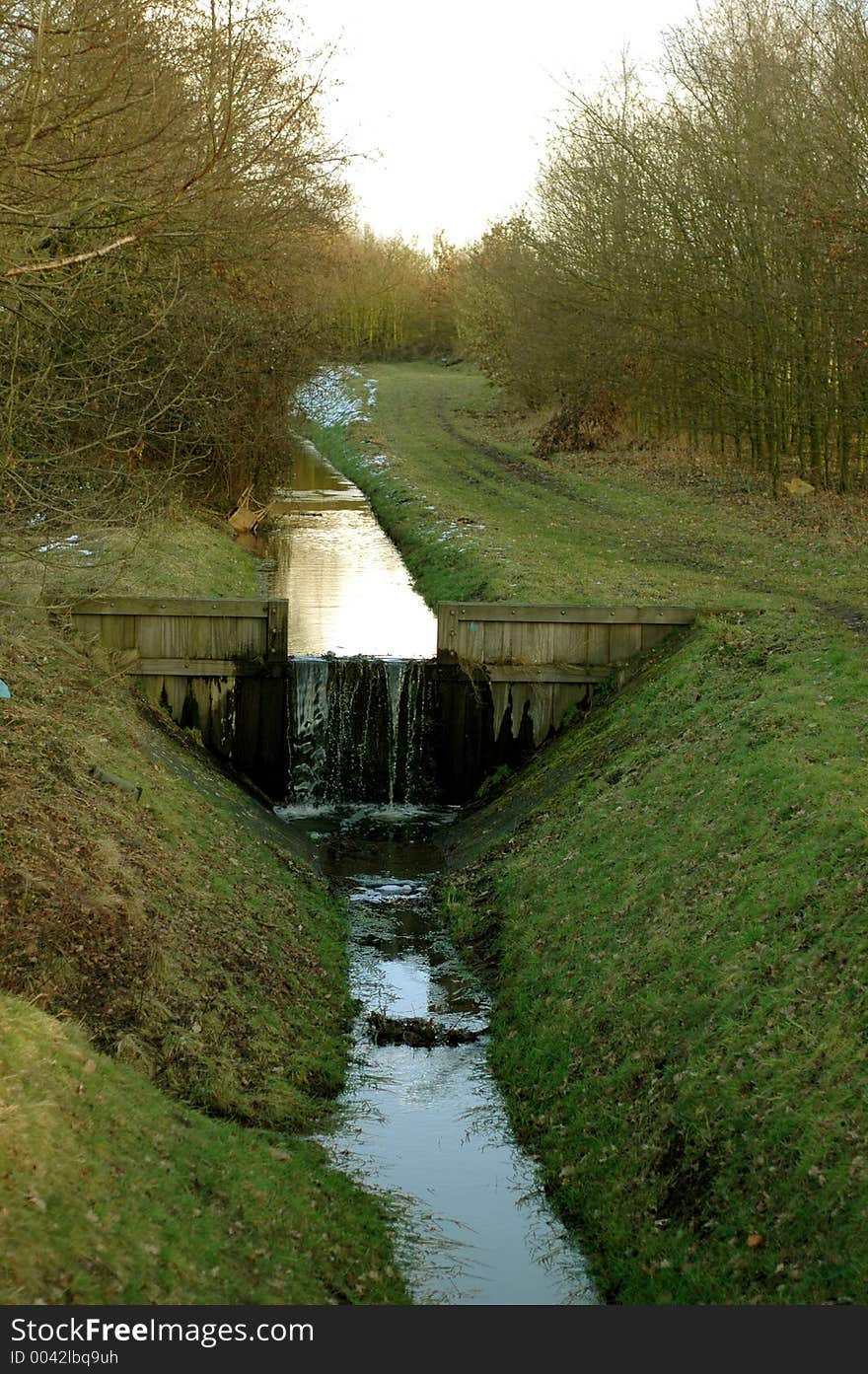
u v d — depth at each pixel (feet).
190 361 95.61
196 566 97.30
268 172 71.82
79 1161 30.12
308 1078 43.96
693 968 42.93
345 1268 33.63
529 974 50.90
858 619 73.82
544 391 202.28
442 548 115.44
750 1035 38.11
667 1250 34.01
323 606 104.78
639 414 186.39
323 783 80.38
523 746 78.89
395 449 195.11
